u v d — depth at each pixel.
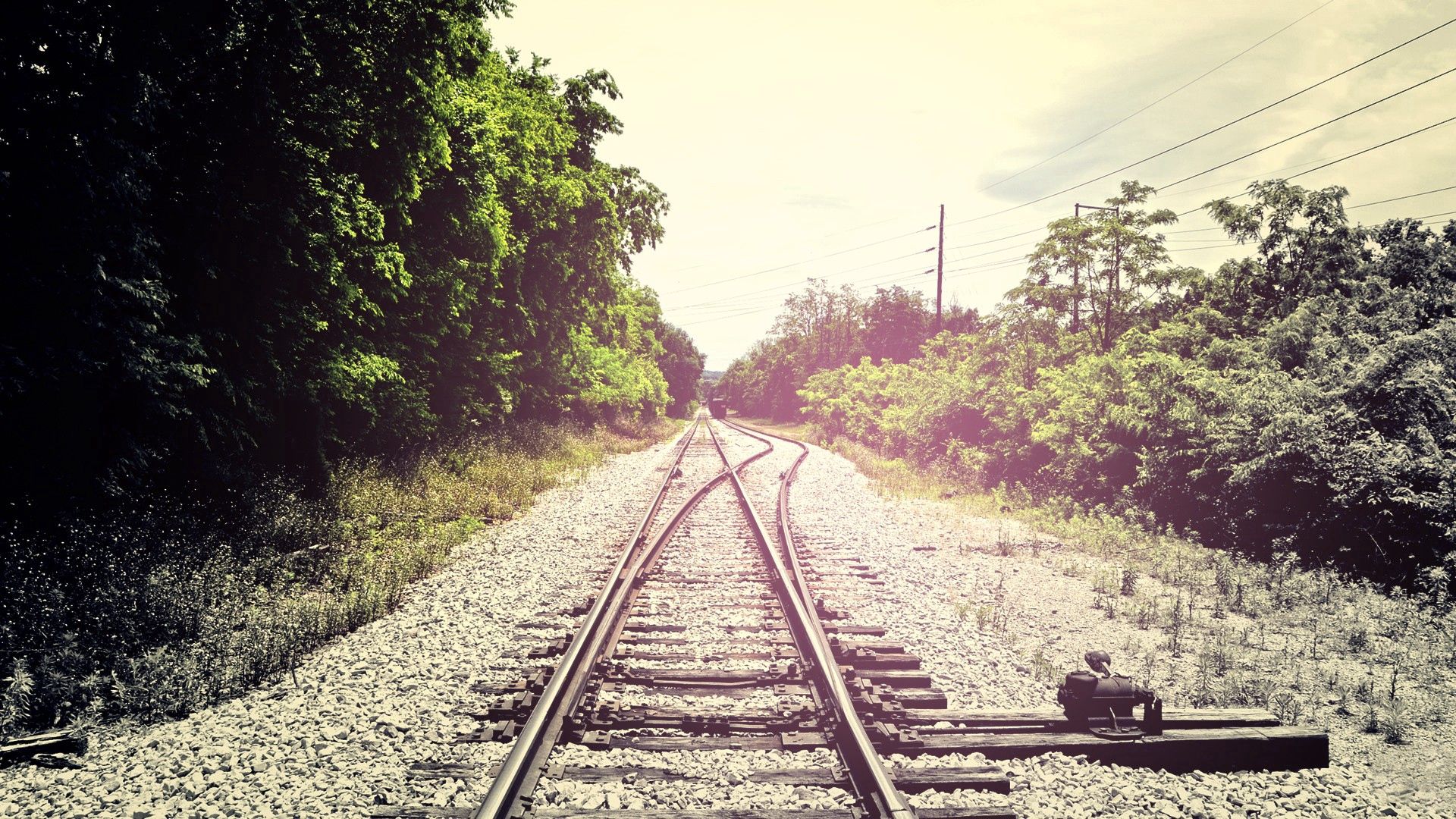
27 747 4.48
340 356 11.78
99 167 7.57
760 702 5.23
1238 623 7.59
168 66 8.45
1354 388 10.34
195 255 9.24
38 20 7.22
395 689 5.45
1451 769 4.60
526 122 18.89
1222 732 4.61
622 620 6.96
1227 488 11.10
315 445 12.12
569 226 23.36
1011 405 18.31
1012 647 6.71
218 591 7.39
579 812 3.72
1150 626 7.49
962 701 5.33
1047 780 4.20
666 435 44.31
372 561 9.09
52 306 7.61
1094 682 4.70
